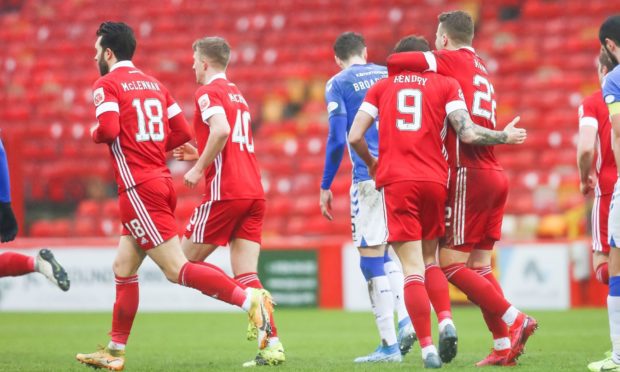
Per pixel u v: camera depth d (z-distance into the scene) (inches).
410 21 2984.7
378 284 978.1
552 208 2294.5
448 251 868.0
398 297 1000.2
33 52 3139.8
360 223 983.0
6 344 1240.8
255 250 947.3
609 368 808.9
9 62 3102.9
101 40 888.9
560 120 2568.9
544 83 2706.7
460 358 983.6
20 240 1910.7
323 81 2864.2
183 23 3127.5
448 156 864.3
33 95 2960.1
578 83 2691.9
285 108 2839.6
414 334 975.0
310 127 2687.0
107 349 884.6
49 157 2743.6
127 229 869.2
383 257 990.4
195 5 3164.4
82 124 2832.2
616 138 790.5
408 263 827.4
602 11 2915.8
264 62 2950.3
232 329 1472.7
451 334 807.7
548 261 1771.7
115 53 887.7
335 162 1010.1
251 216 942.4
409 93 832.3
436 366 811.4
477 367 853.2
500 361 874.1
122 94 865.5
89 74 3021.7
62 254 1895.9
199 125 927.7
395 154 825.5
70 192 2672.2
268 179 2516.0
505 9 3043.8
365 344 1210.6
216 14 3132.4
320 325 1513.3
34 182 2669.8
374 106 847.7
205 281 846.5
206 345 1214.3
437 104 832.9
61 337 1348.4
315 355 1061.1
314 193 2450.8
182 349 1158.3
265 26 3065.9
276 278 1878.7
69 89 2965.1
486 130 813.9
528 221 2149.4
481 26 2979.8
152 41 3080.7
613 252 815.1
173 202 885.2
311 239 2074.3
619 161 791.7
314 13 3070.9
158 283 1877.5
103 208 2501.2
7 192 883.4
